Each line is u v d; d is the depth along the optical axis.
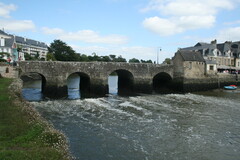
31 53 101.25
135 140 14.94
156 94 37.66
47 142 9.98
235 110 24.78
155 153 13.01
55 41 87.88
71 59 88.75
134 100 30.52
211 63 45.28
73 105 25.94
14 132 10.23
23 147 8.91
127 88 42.12
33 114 14.28
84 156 12.23
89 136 15.40
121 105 26.58
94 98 31.56
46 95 31.39
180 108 25.45
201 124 19.16
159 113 22.73
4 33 81.25
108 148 13.46
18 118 12.16
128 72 39.09
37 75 60.12
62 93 32.12
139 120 19.86
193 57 42.28
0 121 11.50
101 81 34.94
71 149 13.07
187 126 18.48
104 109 24.08
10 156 7.80
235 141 15.39
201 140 15.38
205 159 12.53
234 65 62.50
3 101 14.88
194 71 41.88
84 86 39.66
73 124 18.09
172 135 16.17
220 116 21.98
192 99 32.25
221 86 47.00
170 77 42.12
